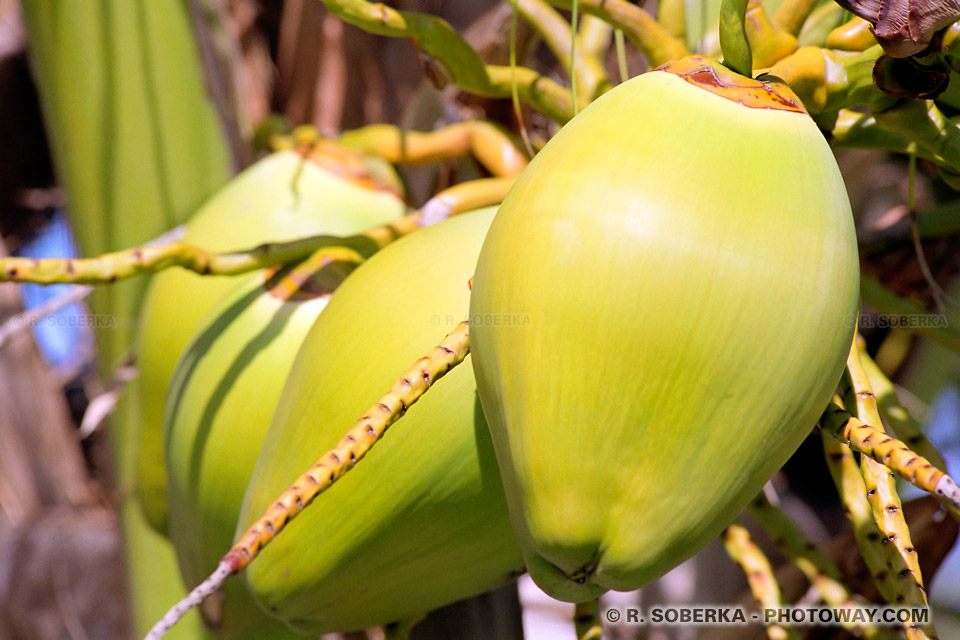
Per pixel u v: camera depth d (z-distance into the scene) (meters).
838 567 1.03
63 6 1.23
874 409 0.73
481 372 0.69
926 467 0.63
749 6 0.78
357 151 1.02
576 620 0.81
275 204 0.98
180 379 0.91
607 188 0.66
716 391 0.65
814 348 0.66
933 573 1.00
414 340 0.77
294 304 0.89
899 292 1.00
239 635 0.93
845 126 0.81
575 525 0.66
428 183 1.09
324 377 0.79
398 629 0.86
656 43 0.81
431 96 1.11
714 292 0.64
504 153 0.99
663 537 0.66
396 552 0.79
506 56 1.08
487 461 0.76
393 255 0.82
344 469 0.65
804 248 0.66
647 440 0.65
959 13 0.67
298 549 0.79
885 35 0.69
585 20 0.98
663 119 0.68
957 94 0.87
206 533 0.89
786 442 0.67
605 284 0.65
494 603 0.92
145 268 0.82
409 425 0.76
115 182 1.23
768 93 0.70
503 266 0.67
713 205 0.65
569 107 0.89
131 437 1.22
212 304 0.99
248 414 0.87
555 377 0.65
